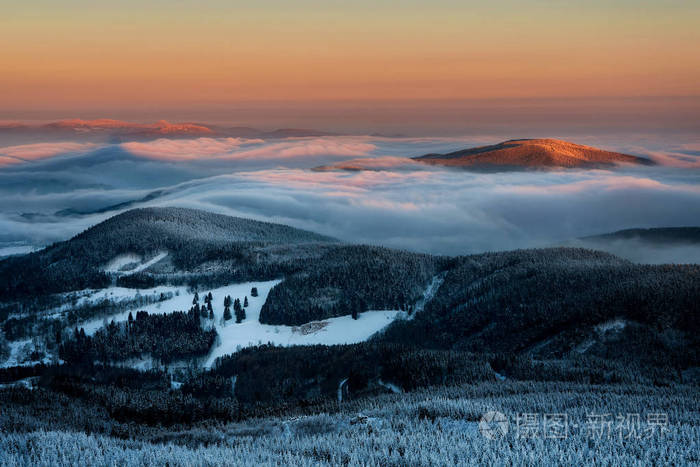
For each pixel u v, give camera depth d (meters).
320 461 104.00
